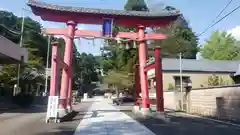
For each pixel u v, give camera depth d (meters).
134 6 40.72
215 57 61.81
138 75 22.42
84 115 20.05
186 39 50.91
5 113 21.52
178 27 47.00
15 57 27.16
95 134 10.45
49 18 19.89
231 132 11.34
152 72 21.61
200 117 18.77
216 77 34.88
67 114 16.42
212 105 19.23
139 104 20.61
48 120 14.95
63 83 18.44
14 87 36.12
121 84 47.00
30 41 57.72
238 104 15.97
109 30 20.06
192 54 57.94
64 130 11.68
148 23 20.94
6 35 34.84
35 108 29.83
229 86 17.06
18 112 22.98
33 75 43.09
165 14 20.56
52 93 15.40
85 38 20.02
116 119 16.53
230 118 16.67
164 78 35.84
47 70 47.41
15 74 38.62
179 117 18.83
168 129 12.16
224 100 17.55
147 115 17.41
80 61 104.56
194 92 22.52
